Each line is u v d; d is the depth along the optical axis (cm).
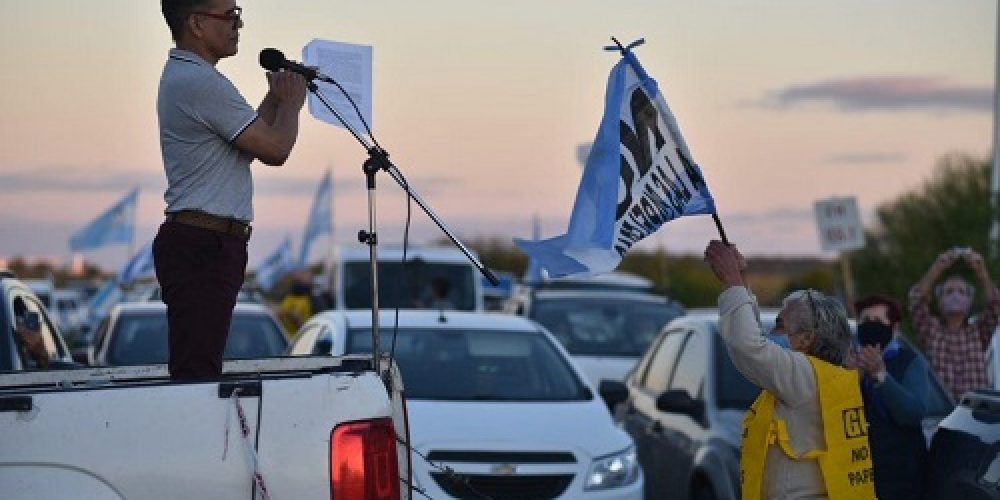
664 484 1191
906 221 3694
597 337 1847
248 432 521
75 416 515
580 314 1889
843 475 660
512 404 1095
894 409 795
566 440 1041
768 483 670
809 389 661
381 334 1194
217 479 519
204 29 611
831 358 683
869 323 903
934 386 1118
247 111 596
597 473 1030
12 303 933
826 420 660
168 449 518
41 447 512
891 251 3738
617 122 668
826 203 2064
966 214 2800
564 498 1017
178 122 596
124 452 516
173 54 609
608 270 662
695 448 1121
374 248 585
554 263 664
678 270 4481
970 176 3588
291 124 602
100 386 521
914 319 1273
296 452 523
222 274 600
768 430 667
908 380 895
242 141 593
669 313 1919
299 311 2328
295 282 2352
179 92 594
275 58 603
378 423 530
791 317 687
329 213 3256
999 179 2167
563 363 1191
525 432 1039
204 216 597
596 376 1719
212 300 597
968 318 1295
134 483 515
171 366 600
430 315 1245
